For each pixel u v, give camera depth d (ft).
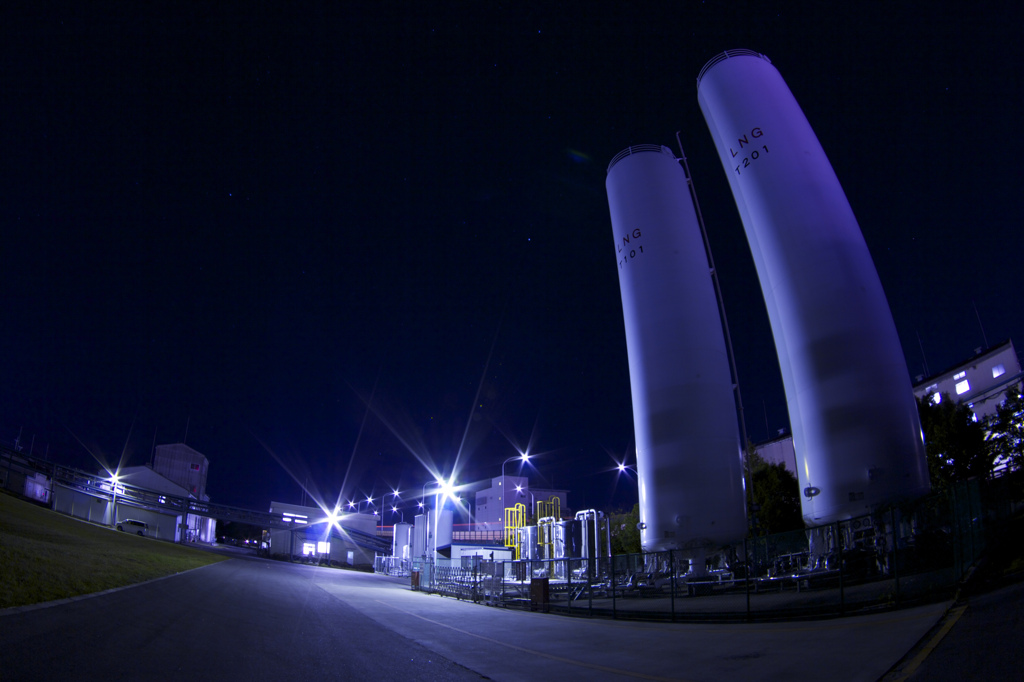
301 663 32.71
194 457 329.72
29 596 37.76
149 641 32.71
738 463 85.25
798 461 74.84
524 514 147.74
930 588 43.39
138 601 46.57
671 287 92.07
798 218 78.74
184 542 242.99
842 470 67.92
